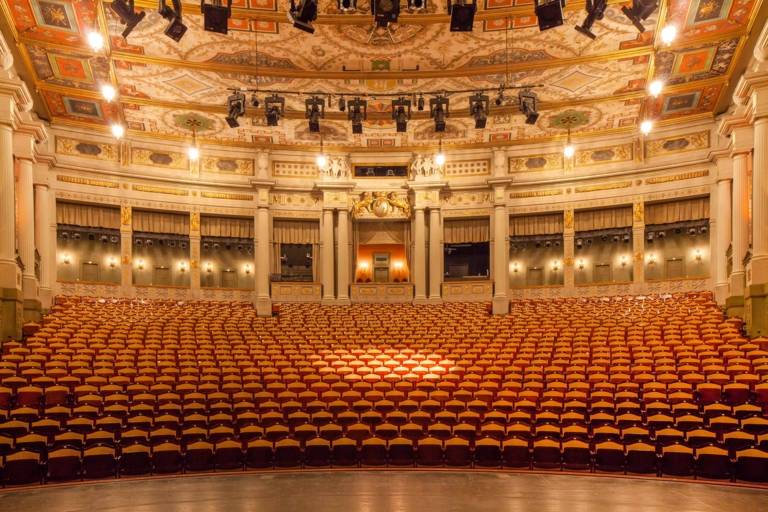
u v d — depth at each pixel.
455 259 26.78
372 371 16.14
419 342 18.69
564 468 12.28
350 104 18.20
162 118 22.70
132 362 16.09
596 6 12.91
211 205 25.22
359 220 26.48
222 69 18.58
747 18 15.92
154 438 12.65
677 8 15.48
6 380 14.10
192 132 24.03
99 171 23.56
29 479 11.41
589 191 24.75
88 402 13.73
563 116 22.67
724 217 22.11
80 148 23.33
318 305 24.77
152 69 18.75
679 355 15.85
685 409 13.09
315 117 17.95
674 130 23.55
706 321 18.84
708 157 22.72
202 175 25.09
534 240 26.02
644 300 22.75
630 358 16.23
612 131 24.08
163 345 17.91
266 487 10.86
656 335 17.88
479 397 14.50
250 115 22.16
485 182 25.44
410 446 12.73
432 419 13.66
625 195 24.31
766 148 16.66
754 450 11.12
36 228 21.92
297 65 18.58
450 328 20.16
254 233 25.75
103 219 24.06
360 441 13.14
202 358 16.77
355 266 26.77
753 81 16.72
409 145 25.52
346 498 9.95
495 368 16.02
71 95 20.55
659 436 12.23
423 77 18.95
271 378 15.49
